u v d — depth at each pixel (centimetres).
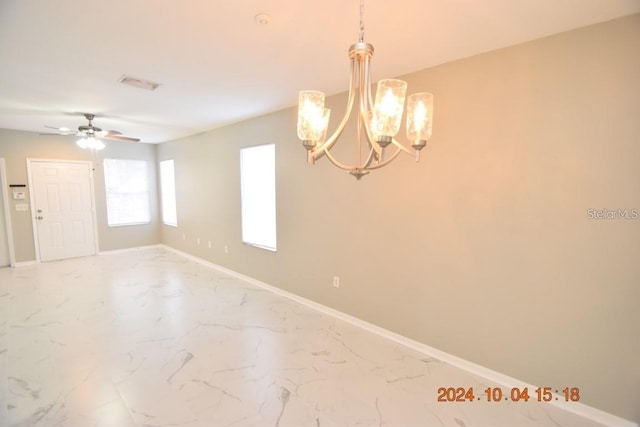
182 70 262
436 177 258
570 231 202
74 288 441
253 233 471
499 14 177
